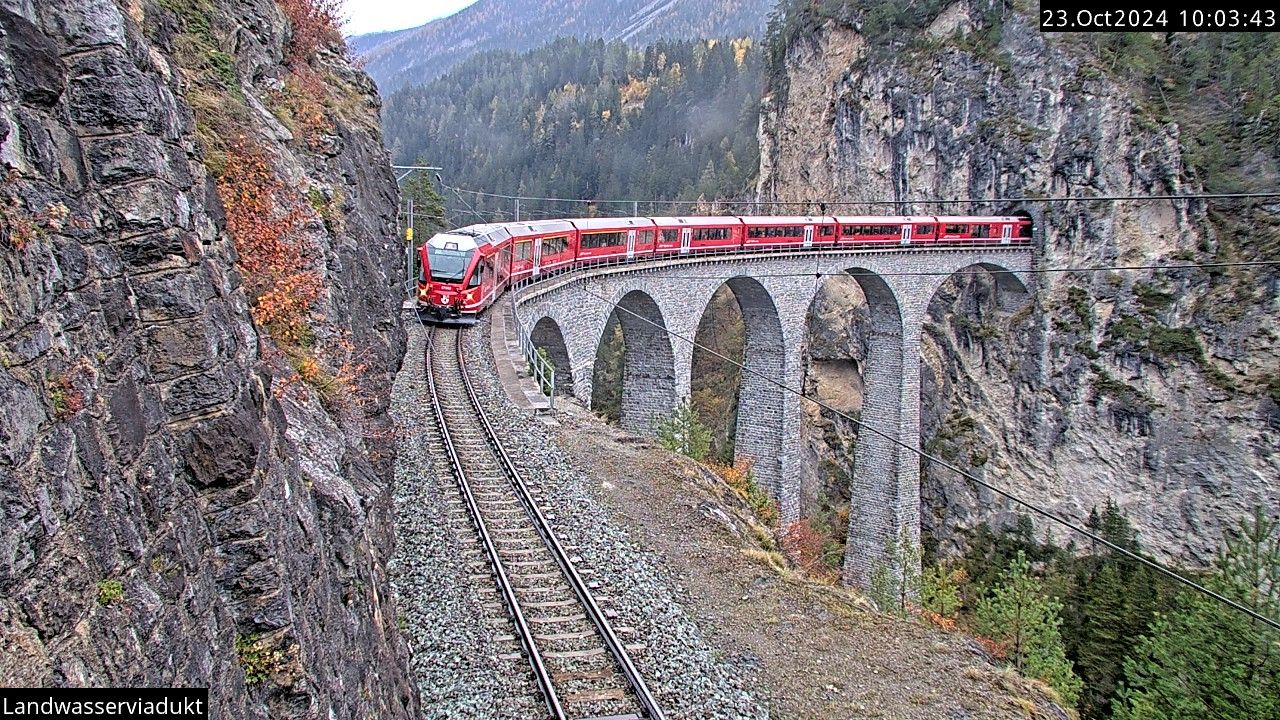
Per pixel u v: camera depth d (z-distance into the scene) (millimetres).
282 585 6637
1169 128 60906
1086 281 62125
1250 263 56750
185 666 5371
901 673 15078
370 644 8773
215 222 8156
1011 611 25812
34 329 4840
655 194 129625
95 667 4539
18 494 4289
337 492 9047
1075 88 64000
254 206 13266
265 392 7918
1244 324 55812
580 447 24094
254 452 6727
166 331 6480
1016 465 62219
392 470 16453
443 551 15648
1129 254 61188
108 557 4945
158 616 5188
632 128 159250
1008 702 14703
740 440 48469
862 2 76562
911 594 32562
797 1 87688
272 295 12469
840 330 67250
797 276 46531
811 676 14508
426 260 32875
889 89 72625
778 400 46906
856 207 76000
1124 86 63312
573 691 12203
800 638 15797
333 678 7242
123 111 6449
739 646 15031
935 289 56438
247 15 18344
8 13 5438
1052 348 61969
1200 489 55875
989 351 64312
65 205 5590
